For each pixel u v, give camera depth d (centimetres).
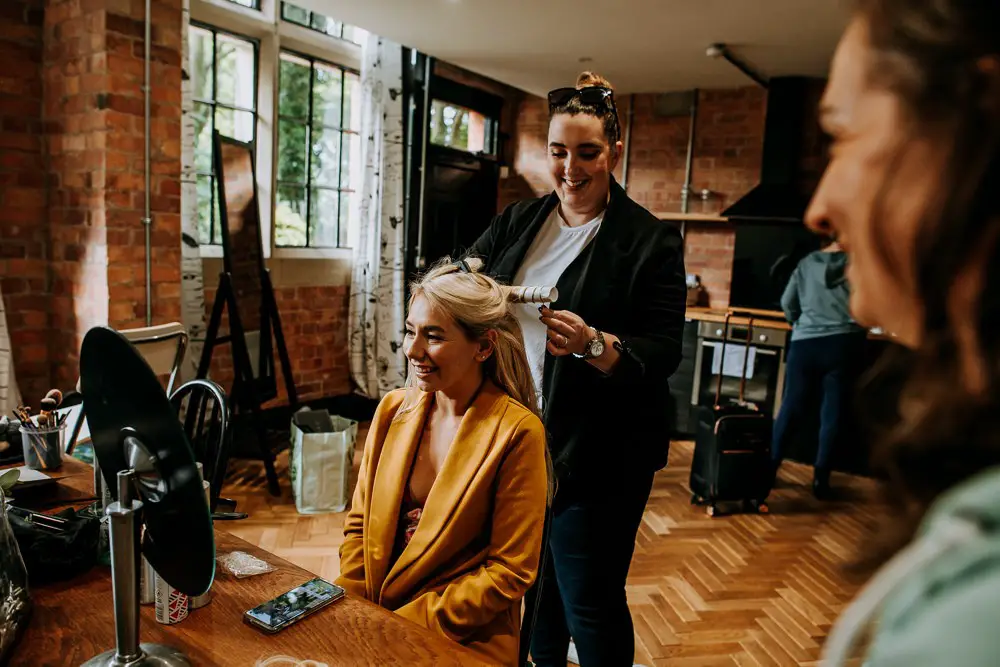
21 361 313
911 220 26
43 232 313
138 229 299
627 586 252
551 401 149
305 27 433
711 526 316
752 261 463
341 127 470
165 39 300
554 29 373
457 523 117
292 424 314
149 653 84
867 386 31
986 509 24
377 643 93
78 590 104
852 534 312
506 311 129
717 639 219
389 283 479
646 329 149
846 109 30
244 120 414
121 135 287
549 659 169
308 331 457
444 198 536
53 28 297
